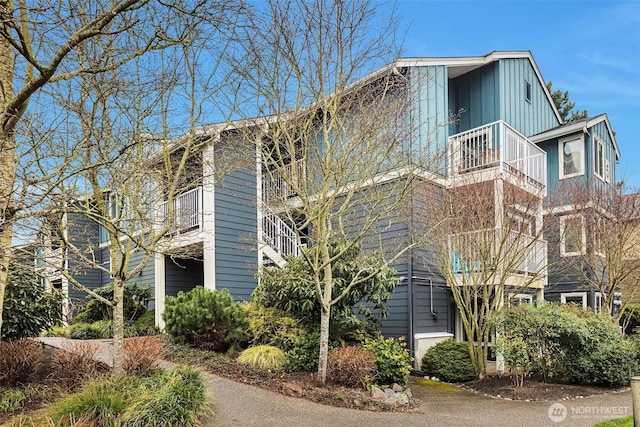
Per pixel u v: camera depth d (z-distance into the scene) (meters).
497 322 8.98
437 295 11.23
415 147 10.20
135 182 6.67
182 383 5.59
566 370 9.14
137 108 6.10
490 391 8.42
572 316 8.96
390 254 10.30
